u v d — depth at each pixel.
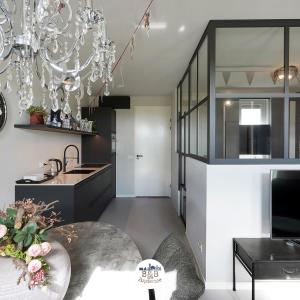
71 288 1.18
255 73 3.24
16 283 0.86
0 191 2.45
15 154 2.70
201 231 2.63
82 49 2.70
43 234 1.01
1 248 0.94
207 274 2.38
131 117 6.18
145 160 6.20
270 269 1.92
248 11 2.26
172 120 5.72
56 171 3.59
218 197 2.37
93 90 5.00
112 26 2.47
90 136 5.55
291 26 2.42
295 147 3.27
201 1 2.08
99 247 1.51
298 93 2.45
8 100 2.54
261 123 2.88
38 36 1.58
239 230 2.37
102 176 4.63
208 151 2.42
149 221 4.30
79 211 3.05
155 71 3.96
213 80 2.44
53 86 1.83
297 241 2.23
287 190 2.12
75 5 1.94
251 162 2.37
